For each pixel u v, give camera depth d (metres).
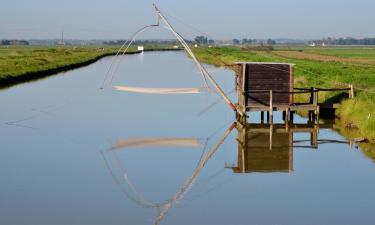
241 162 20.97
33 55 88.75
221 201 15.79
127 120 30.58
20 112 33.00
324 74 50.69
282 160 21.30
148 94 43.62
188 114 33.19
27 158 21.12
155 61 98.75
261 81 28.30
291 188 17.17
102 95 42.47
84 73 65.38
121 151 22.64
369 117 25.77
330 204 15.38
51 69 66.19
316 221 13.90
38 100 38.75
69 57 91.69
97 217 14.16
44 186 17.12
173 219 14.08
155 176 18.70
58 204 15.24
